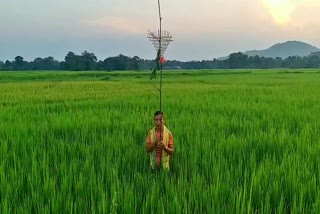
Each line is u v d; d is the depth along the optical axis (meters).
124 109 15.52
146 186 5.46
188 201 4.81
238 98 20.38
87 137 9.36
